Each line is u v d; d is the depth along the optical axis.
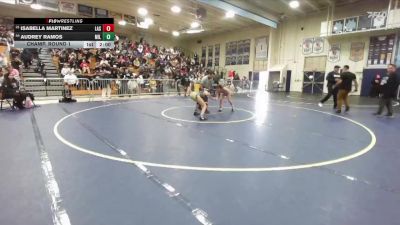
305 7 17.45
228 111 8.93
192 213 2.41
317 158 4.05
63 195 2.70
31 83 11.50
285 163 3.80
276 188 2.96
